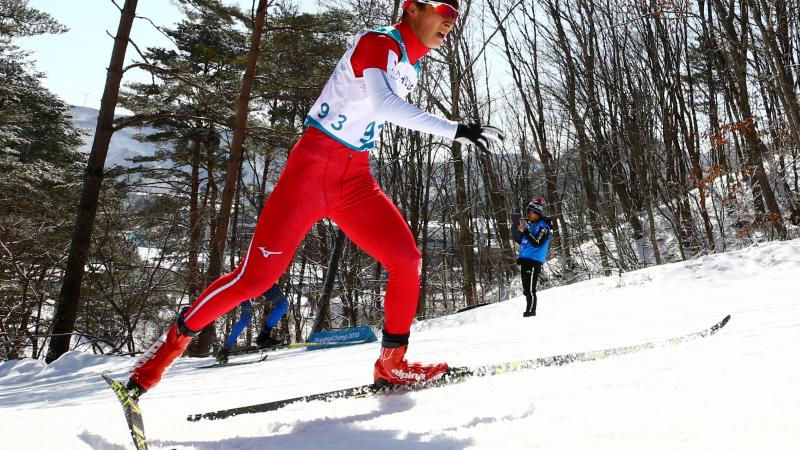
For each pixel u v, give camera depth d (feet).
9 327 64.49
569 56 74.18
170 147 79.71
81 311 59.72
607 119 74.13
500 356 11.88
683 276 35.58
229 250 72.84
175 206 68.33
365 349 22.84
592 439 4.67
